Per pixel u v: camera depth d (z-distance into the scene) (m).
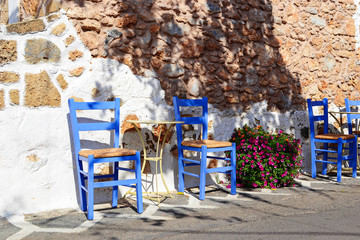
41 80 3.69
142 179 4.32
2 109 3.50
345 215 3.51
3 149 3.49
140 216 3.51
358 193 4.48
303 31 5.85
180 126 4.42
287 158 4.74
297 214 3.55
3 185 3.48
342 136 5.38
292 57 5.72
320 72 6.08
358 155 6.25
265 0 5.41
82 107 3.68
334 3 6.27
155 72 4.44
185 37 4.66
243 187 4.79
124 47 4.20
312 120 5.52
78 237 2.94
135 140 4.29
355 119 6.57
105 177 3.82
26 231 3.09
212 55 4.90
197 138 4.80
